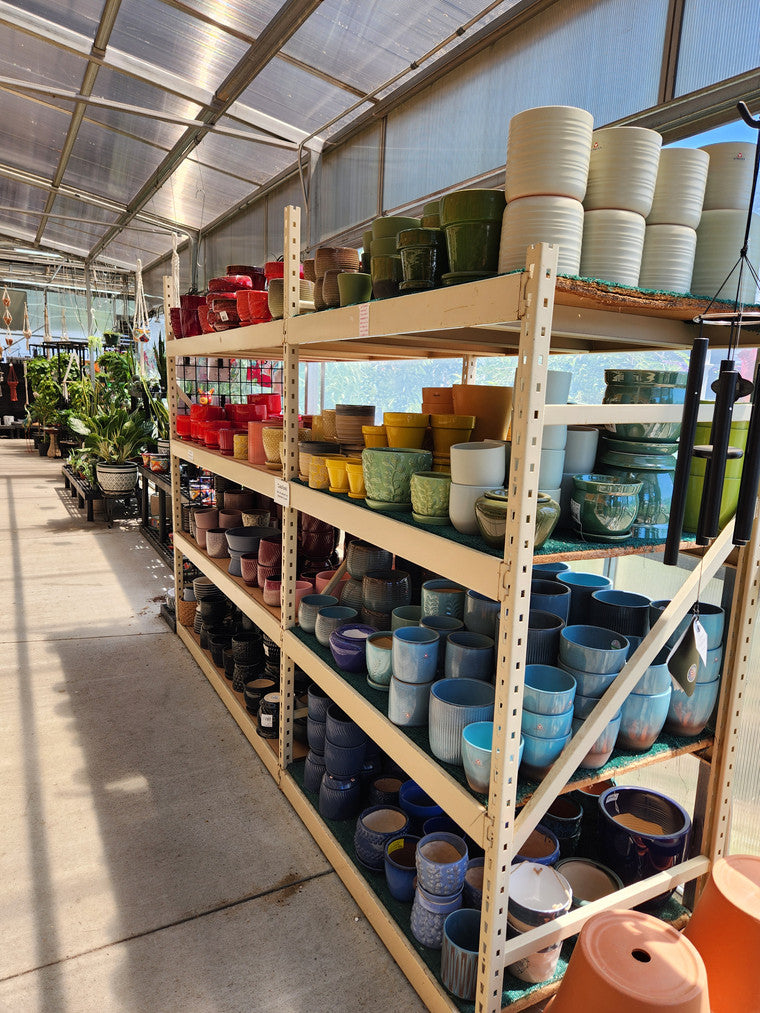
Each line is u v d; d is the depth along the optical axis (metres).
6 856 1.71
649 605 1.38
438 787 1.20
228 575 2.55
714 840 1.41
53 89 3.39
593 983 0.98
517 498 0.95
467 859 1.37
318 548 2.25
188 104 3.58
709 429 1.24
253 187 4.31
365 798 1.83
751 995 1.10
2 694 2.57
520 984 1.22
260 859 1.73
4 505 6.06
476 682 1.33
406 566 2.07
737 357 1.55
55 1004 1.31
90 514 5.51
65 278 10.59
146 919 1.53
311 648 1.81
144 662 2.90
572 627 1.35
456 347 1.86
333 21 2.42
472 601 1.46
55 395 9.21
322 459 1.68
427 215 1.26
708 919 1.16
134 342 6.22
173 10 2.75
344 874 1.64
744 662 1.33
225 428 2.70
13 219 7.82
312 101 3.06
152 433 5.45
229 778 2.08
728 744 1.36
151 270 8.50
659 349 1.56
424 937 1.37
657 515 1.21
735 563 1.32
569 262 1.01
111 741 2.27
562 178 0.98
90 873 1.66
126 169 5.07
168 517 4.70
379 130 2.89
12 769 2.09
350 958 1.44
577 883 1.39
